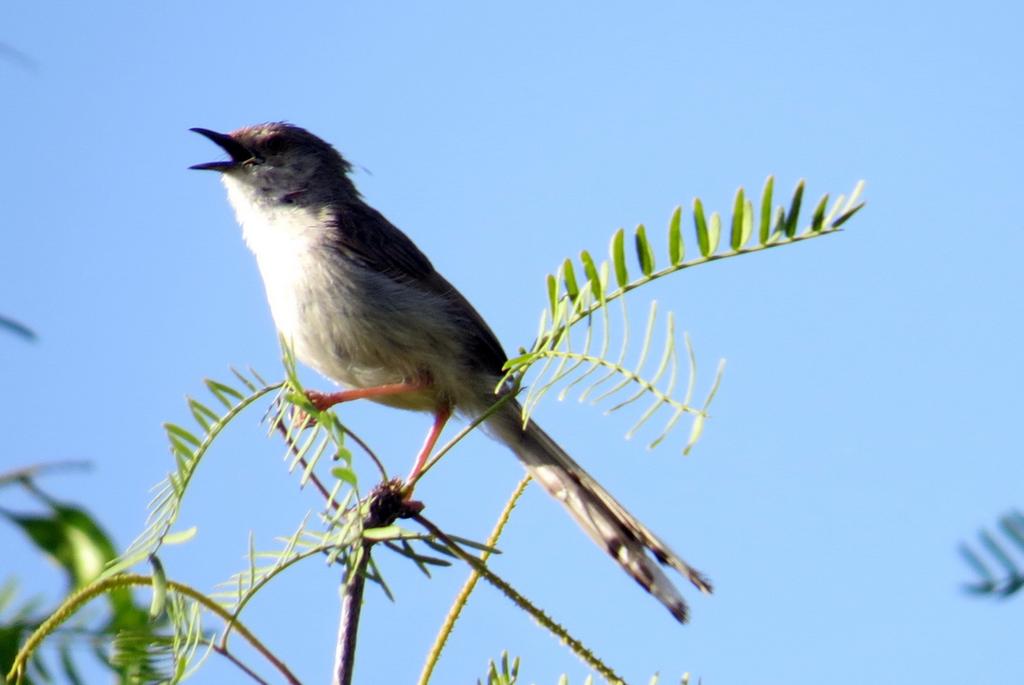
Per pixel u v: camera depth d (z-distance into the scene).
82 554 5.27
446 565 5.70
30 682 4.84
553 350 5.34
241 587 5.64
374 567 5.72
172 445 5.76
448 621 5.92
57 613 4.92
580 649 5.56
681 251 5.08
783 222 4.84
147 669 5.09
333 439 5.49
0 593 4.92
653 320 4.82
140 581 5.11
